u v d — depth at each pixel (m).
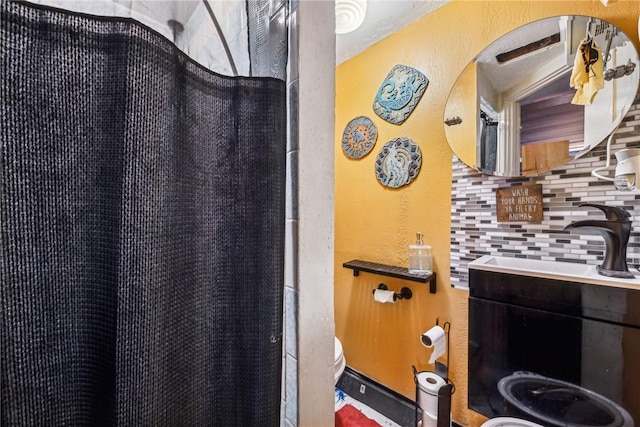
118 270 0.38
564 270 1.01
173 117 0.43
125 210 0.38
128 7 0.45
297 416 0.55
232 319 0.52
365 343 1.71
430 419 1.22
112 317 0.38
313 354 0.57
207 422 0.50
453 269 1.36
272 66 0.55
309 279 0.56
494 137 1.23
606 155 1.00
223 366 0.51
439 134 1.41
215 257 0.51
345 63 1.84
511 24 1.20
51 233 0.36
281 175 0.53
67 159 0.36
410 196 1.52
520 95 1.17
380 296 1.52
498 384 1.08
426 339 1.25
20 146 0.34
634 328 0.81
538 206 1.13
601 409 0.87
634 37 0.95
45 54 0.34
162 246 0.41
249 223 0.51
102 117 0.37
